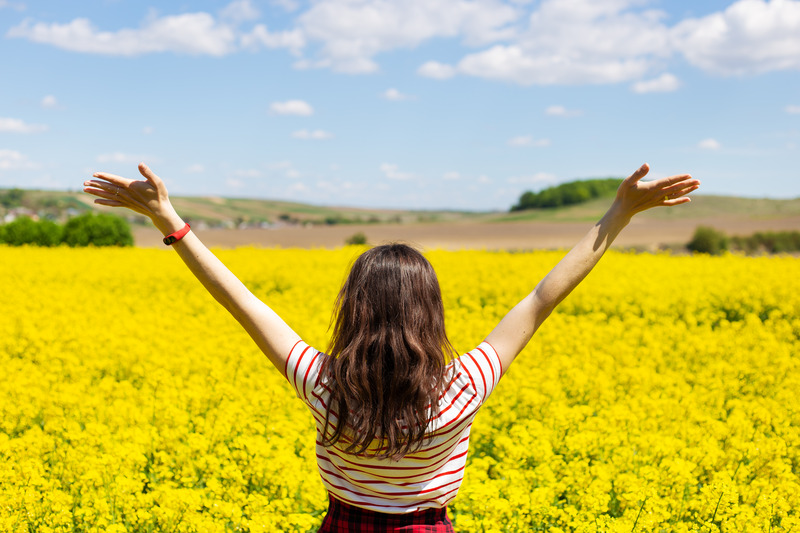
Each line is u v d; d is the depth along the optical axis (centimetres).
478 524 392
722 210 8594
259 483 473
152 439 510
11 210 8231
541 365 748
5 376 683
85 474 436
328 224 10050
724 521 400
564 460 519
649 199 213
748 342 871
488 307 1117
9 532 390
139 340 880
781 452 482
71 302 1173
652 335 918
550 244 4156
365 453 193
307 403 200
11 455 482
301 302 1216
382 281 192
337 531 206
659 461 487
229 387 631
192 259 207
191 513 393
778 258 1831
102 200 207
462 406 195
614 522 388
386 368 187
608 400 629
